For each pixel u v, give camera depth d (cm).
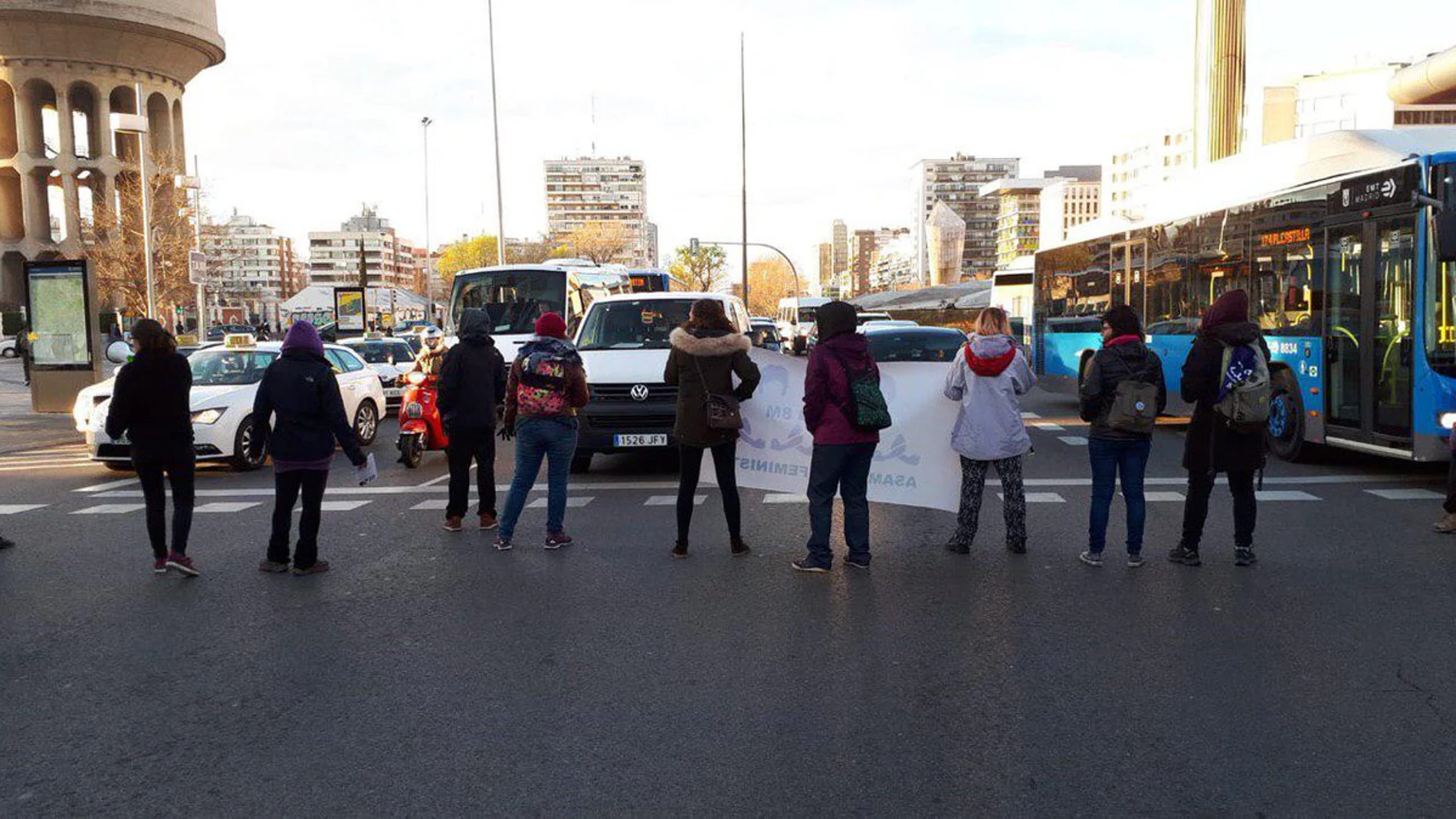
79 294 2030
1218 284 1384
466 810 368
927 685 488
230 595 677
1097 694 474
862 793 378
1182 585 665
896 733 432
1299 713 450
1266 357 698
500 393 886
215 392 1278
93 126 8162
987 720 445
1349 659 520
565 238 12875
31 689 502
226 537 870
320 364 732
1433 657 521
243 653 554
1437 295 975
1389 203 1025
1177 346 1508
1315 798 371
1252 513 711
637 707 464
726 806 369
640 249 19188
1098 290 1845
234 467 1270
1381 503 945
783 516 921
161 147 7794
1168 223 1539
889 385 827
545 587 681
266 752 422
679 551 760
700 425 741
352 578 718
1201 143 2648
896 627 579
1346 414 1100
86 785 395
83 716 466
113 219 5416
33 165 7744
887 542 808
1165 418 1794
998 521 888
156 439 718
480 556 777
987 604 625
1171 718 445
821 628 580
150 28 7538
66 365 2042
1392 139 1080
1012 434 745
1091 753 411
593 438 1122
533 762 407
